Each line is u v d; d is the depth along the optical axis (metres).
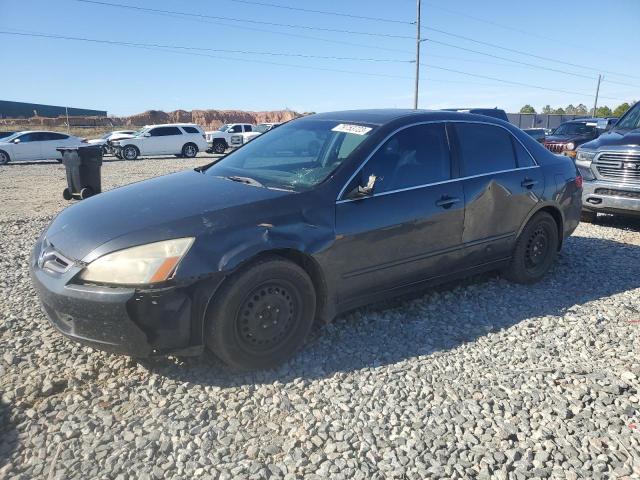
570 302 4.77
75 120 80.44
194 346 3.16
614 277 5.48
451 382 3.37
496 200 4.66
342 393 3.20
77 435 2.76
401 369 3.50
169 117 113.06
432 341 3.92
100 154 11.10
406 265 4.11
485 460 2.64
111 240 3.10
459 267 4.55
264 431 2.83
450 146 4.47
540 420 2.99
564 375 3.47
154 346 3.06
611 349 3.86
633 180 7.36
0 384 3.20
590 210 7.97
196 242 3.12
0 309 4.31
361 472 2.54
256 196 3.56
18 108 89.38
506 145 4.95
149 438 2.73
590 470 2.60
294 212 3.50
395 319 4.28
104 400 3.07
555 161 5.36
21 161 24.41
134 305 2.95
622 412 3.06
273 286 3.36
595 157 7.75
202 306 3.11
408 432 2.85
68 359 3.49
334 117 4.60
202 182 4.01
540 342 3.94
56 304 3.08
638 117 8.53
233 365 3.30
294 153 4.27
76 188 11.10
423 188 4.16
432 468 2.58
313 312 3.61
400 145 4.16
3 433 2.77
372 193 3.82
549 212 5.29
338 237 3.64
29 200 11.30
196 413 2.96
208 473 2.51
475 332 4.10
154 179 4.37
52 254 3.27
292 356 3.57
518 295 4.91
